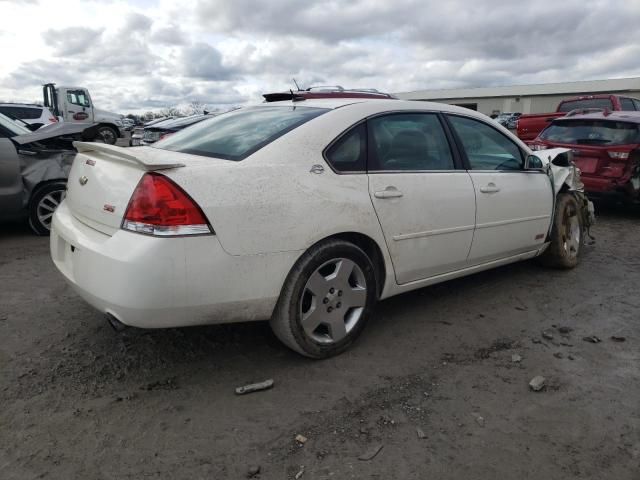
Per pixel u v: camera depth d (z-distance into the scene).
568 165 5.05
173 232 2.47
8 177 5.51
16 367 2.97
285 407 2.68
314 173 2.96
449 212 3.62
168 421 2.54
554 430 2.55
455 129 3.89
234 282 2.64
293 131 3.06
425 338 3.53
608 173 7.45
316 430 2.50
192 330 3.49
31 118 16.16
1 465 2.20
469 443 2.44
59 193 5.94
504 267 5.17
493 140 4.20
